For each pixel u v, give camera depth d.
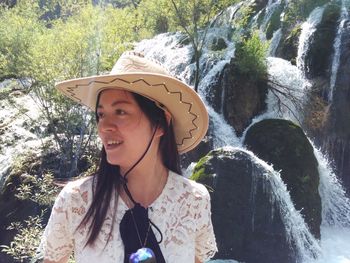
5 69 10.76
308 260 7.82
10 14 13.69
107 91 1.80
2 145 10.28
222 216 7.53
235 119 10.80
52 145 9.74
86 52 9.90
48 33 11.37
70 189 1.75
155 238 1.73
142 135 1.80
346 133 10.89
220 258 7.36
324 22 12.05
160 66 1.88
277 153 9.18
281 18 14.02
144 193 1.80
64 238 1.75
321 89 11.47
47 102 10.19
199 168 8.02
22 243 5.20
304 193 8.62
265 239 7.55
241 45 11.55
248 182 7.83
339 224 9.79
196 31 11.73
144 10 13.87
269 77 11.34
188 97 1.86
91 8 10.49
